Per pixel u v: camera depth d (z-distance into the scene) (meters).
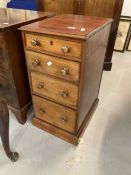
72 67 0.87
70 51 0.82
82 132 1.24
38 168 1.07
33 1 1.72
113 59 2.44
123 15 2.46
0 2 1.93
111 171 1.06
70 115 1.09
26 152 1.16
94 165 1.09
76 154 1.15
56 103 1.10
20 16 1.18
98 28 0.88
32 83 1.11
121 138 1.27
